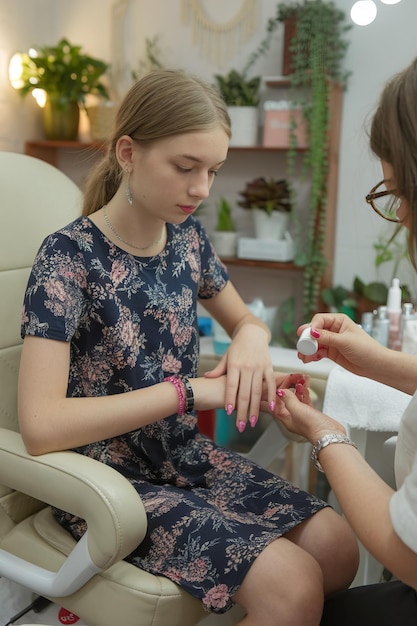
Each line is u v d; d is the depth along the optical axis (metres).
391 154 0.77
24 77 2.42
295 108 2.11
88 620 0.99
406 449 0.82
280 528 1.03
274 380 1.15
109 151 1.15
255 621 0.90
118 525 0.89
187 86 1.03
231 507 1.11
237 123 2.19
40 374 0.99
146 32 2.44
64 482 0.95
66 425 0.98
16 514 1.21
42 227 1.31
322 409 1.54
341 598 0.96
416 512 0.72
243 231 2.41
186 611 0.96
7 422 1.22
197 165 1.03
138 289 1.13
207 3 2.33
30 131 2.56
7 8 2.38
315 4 2.03
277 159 2.32
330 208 2.17
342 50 2.12
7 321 1.22
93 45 2.54
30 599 1.39
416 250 0.79
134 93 1.07
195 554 0.95
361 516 0.79
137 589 0.94
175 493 1.07
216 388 1.12
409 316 1.67
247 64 2.30
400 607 0.91
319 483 1.95
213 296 1.34
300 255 2.17
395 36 2.07
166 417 1.16
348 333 1.12
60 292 1.03
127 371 1.12
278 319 2.36
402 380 1.09
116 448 1.14
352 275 2.25
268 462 1.47
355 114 2.16
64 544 1.08
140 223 1.12
